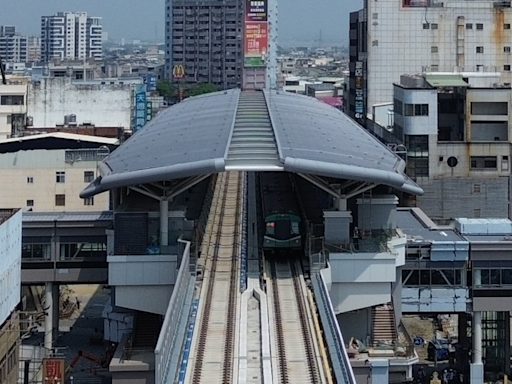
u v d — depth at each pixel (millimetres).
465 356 81750
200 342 57219
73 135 127812
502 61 155375
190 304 61562
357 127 97375
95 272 81938
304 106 100938
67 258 81625
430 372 82812
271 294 65625
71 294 108625
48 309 81812
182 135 79000
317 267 67812
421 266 76188
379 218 73750
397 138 125250
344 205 71188
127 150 79938
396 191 83500
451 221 110188
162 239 71438
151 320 72750
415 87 122625
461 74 135625
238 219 85500
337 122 94438
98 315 99625
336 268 70000
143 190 70875
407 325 98875
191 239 71500
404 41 155000
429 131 120250
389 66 155625
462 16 154625
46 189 114312
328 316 58469
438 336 93000
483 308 76375
